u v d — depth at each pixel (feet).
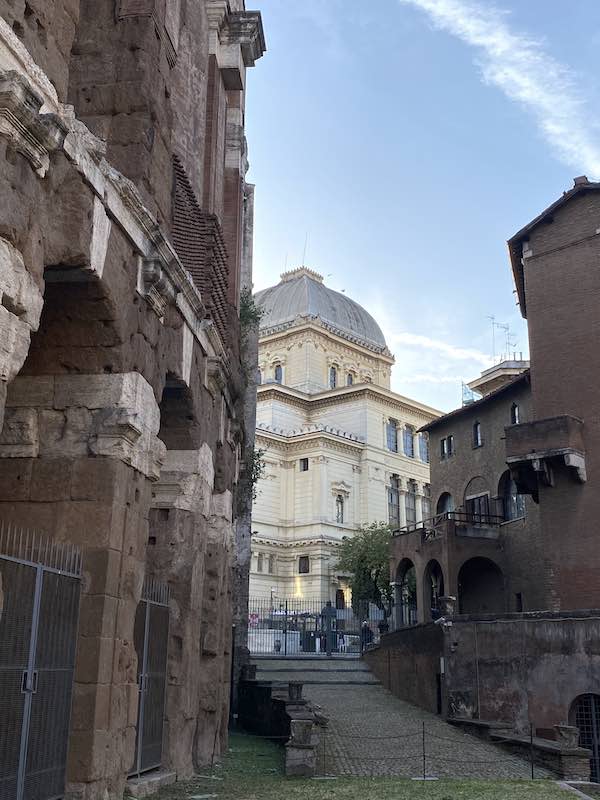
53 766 31.71
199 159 61.11
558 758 66.39
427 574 133.69
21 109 27.02
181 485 50.08
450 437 150.30
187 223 51.67
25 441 36.37
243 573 99.09
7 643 29.48
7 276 27.09
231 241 69.56
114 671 35.40
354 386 278.26
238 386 64.23
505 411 134.31
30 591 30.76
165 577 48.73
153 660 44.78
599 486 98.37
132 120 42.09
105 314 36.01
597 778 81.15
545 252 109.70
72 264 32.55
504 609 127.34
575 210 108.27
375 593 205.87
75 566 34.68
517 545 126.31
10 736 29.14
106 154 41.60
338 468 266.16
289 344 299.79
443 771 64.18
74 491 35.83
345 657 136.56
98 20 43.50
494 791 51.83
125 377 37.01
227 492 61.67
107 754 34.37
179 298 45.55
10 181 27.63
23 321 28.12
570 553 98.58
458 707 90.38
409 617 164.86
